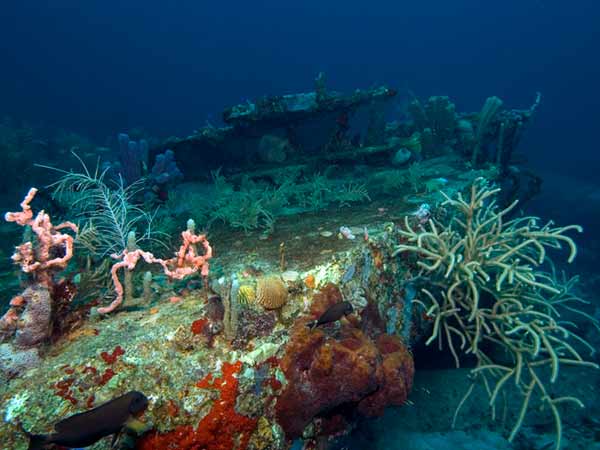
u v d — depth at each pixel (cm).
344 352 295
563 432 526
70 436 189
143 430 214
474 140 836
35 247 282
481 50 8506
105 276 361
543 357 596
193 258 325
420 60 8306
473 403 541
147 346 267
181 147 863
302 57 8481
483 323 403
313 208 589
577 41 7906
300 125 828
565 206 1691
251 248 446
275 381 292
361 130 970
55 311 286
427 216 470
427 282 446
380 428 499
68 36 7894
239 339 286
